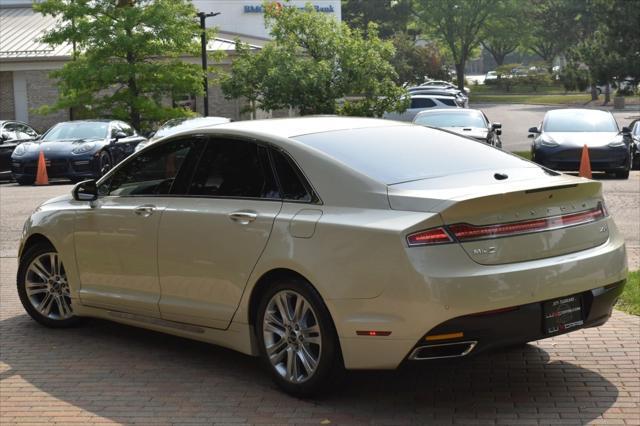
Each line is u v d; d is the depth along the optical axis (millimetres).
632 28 46969
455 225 5043
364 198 5355
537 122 49219
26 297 7695
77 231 7125
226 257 5930
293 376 5633
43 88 38312
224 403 5629
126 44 29469
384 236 5074
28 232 7582
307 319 5535
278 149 5902
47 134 23062
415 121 23219
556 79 97375
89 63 29703
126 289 6773
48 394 5918
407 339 5035
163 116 30594
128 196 6836
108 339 7262
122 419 5410
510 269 5090
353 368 5281
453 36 88938
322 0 56125
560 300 5289
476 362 6301
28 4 44312
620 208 14750
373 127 6332
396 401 5555
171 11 30000
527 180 5586
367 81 29109
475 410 5355
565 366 6160
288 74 28359
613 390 5637
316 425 5188
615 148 20141
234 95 29531
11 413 5574
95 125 23109
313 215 5488
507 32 93625
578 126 21625
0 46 39125
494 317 5023
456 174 5656
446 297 4922
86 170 21734
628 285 8305
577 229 5477
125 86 35438
